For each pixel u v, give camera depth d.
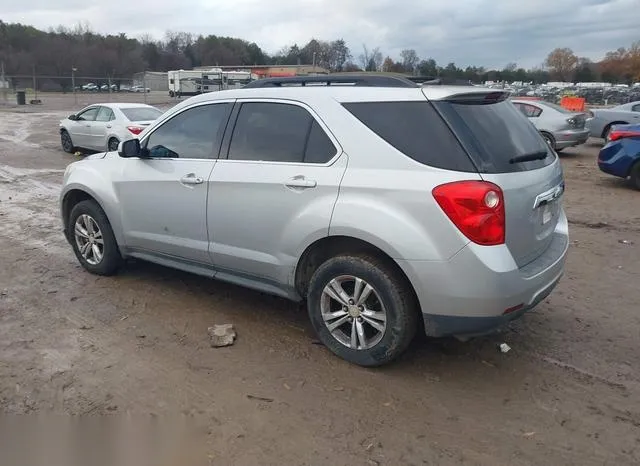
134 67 92.56
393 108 3.59
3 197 9.45
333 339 3.88
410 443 3.03
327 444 3.01
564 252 3.97
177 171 4.55
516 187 3.38
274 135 4.05
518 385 3.62
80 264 5.83
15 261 5.96
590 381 3.68
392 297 3.52
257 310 4.73
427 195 3.31
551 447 3.01
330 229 3.62
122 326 4.39
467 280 3.27
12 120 28.06
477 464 2.87
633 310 4.86
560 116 15.48
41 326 4.38
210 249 4.40
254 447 2.98
